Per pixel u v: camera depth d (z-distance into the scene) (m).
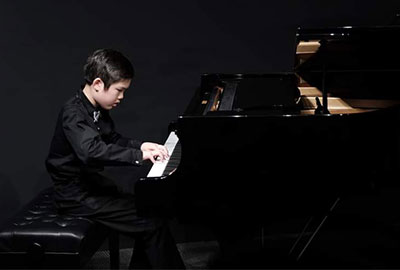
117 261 2.65
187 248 3.01
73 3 3.04
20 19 2.96
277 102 2.36
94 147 2.17
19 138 3.04
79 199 2.30
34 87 3.03
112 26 3.12
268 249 2.93
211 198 2.10
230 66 3.34
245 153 2.08
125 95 3.21
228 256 2.21
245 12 3.29
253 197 2.12
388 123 2.24
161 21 3.20
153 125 3.29
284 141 2.09
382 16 3.44
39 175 3.10
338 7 3.39
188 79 3.29
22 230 2.16
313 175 2.12
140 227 2.28
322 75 2.55
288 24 3.36
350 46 2.29
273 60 3.38
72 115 2.22
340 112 2.57
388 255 2.85
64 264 2.14
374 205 3.38
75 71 3.08
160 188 2.06
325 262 2.79
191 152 2.07
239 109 2.27
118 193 2.49
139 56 3.20
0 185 3.05
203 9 3.24
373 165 2.20
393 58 2.41
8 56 2.97
